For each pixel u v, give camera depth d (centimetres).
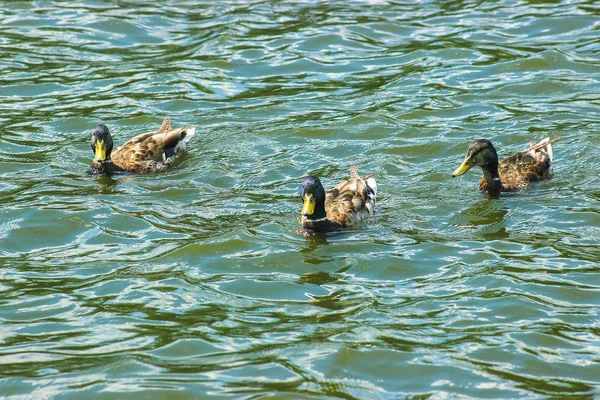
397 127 2117
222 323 1315
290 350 1238
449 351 1238
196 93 2350
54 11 2922
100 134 1912
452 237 1595
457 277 1448
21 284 1443
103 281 1448
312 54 2583
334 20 2811
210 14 2900
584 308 1346
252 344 1258
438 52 2564
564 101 2242
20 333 1295
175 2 3003
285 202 1761
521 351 1237
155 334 1288
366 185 1716
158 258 1527
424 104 2245
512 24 2745
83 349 1252
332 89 2367
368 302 1372
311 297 1394
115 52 2628
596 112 2170
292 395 1137
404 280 1445
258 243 1569
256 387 1154
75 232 1639
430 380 1175
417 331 1288
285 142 2064
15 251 1570
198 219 1686
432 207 1725
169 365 1208
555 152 1972
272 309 1357
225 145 2055
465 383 1168
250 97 2331
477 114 2181
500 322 1310
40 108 2273
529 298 1372
